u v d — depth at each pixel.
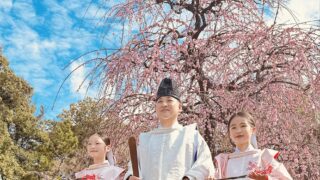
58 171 19.84
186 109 6.43
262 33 6.12
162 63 6.49
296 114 6.43
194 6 6.83
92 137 4.82
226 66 6.14
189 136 3.69
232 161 3.91
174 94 3.79
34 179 20.05
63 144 20.06
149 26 6.68
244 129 3.90
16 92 22.73
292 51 6.25
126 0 6.86
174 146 3.61
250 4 6.65
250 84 6.22
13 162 19.70
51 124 24.48
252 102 6.11
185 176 3.36
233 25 6.70
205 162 3.52
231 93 6.33
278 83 6.32
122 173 4.64
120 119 6.70
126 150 7.02
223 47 6.32
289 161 6.23
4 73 22.72
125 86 6.51
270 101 6.12
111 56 6.79
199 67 6.44
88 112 20.22
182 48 6.43
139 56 6.59
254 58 6.21
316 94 6.05
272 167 3.73
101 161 4.74
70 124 20.66
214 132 6.45
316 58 6.31
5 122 21.38
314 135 6.71
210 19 6.80
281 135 6.39
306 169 6.46
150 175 3.55
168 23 6.64
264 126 6.09
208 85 6.49
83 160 8.20
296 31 6.23
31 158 20.98
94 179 4.42
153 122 6.54
